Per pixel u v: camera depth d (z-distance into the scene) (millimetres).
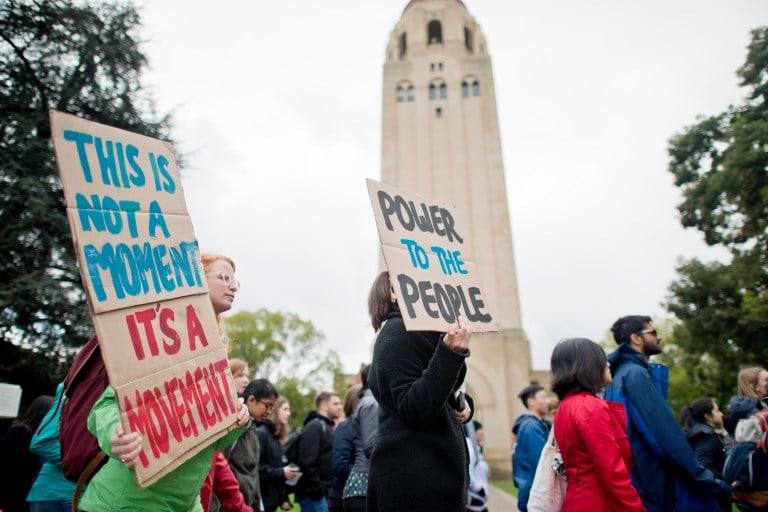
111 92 14523
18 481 5133
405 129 38562
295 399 46188
